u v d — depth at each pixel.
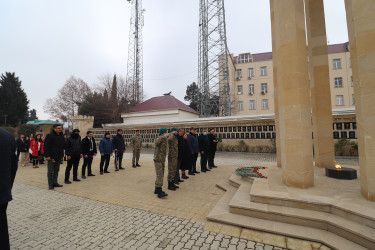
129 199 4.78
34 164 9.98
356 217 2.78
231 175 6.43
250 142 13.28
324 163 5.98
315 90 6.10
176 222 3.49
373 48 3.17
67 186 6.12
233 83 32.91
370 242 2.42
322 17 5.97
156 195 5.04
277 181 4.52
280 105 4.29
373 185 3.17
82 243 2.91
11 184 2.30
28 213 4.07
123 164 10.34
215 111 30.30
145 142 18.84
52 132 6.03
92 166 9.98
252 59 33.62
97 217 3.80
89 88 36.44
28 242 2.97
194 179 6.56
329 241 2.62
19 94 47.75
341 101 28.42
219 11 25.30
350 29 3.55
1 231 2.04
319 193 3.61
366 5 3.24
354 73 3.51
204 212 3.90
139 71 37.31
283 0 4.12
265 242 2.76
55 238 3.07
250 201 3.73
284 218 3.16
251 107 32.88
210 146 8.36
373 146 3.18
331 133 5.96
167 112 23.69
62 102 35.19
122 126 21.50
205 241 2.85
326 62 6.00
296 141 3.99
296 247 2.62
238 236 2.94
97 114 31.67
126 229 3.29
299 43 3.96
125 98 30.84
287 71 4.06
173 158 5.46
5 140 2.12
